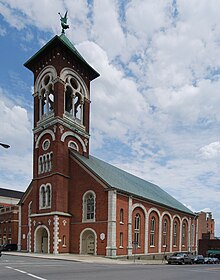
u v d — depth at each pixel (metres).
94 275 18.77
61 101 46.91
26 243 47.41
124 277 18.30
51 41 47.75
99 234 40.28
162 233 54.09
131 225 43.78
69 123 47.34
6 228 68.56
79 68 51.97
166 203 57.97
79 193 43.84
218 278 20.38
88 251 41.91
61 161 44.69
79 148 48.88
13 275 17.48
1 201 93.62
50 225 41.97
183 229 64.00
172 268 29.34
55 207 42.31
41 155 47.09
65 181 44.72
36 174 46.84
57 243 40.84
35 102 50.59
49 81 49.06
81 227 42.38
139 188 55.03
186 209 67.75
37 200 45.72
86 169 43.97
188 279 19.03
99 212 41.09
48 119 46.88
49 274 18.47
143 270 24.45
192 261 44.41
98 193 41.81
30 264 25.53
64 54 48.97
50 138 46.19
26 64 52.31
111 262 33.06
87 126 51.72
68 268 23.23
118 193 41.81
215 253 76.81
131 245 43.03
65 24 53.25
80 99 51.44
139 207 47.22
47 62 49.81
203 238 87.75
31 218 45.31
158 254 51.16
